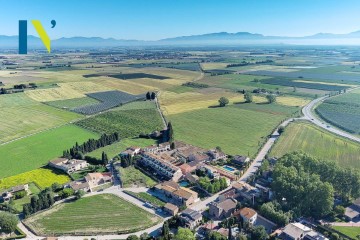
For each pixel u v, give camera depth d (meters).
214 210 142.25
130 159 194.75
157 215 143.50
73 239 126.56
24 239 126.44
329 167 156.75
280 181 149.25
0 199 155.12
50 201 149.00
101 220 139.38
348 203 148.88
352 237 125.44
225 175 179.12
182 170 183.00
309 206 142.00
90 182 167.00
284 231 125.12
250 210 138.50
